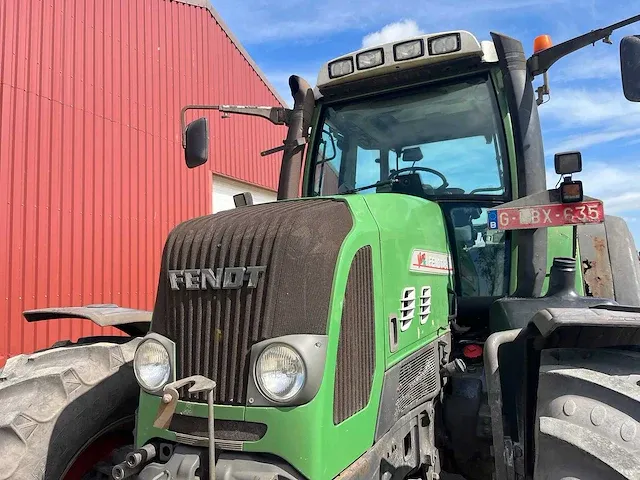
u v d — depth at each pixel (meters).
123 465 1.65
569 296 2.23
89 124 7.76
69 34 7.57
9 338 6.46
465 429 2.29
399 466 1.95
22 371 2.25
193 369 1.69
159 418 1.53
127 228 8.27
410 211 2.29
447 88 2.92
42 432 2.01
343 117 3.20
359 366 1.76
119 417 2.35
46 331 6.84
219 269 1.71
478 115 2.85
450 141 2.91
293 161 3.08
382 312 1.91
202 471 1.60
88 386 2.19
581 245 3.10
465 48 2.71
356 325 1.76
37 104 7.05
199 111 10.05
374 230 1.92
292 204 1.93
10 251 6.56
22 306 6.63
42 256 6.92
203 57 10.30
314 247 1.68
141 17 8.86
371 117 3.12
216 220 1.89
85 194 7.59
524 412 2.01
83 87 7.71
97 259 7.69
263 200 12.20
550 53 2.66
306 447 1.53
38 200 6.94
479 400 2.30
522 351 2.09
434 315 2.35
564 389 1.77
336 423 1.63
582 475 1.57
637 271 3.06
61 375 2.14
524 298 2.34
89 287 7.52
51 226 7.07
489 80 2.84
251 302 1.65
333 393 1.62
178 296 1.78
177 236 1.88
